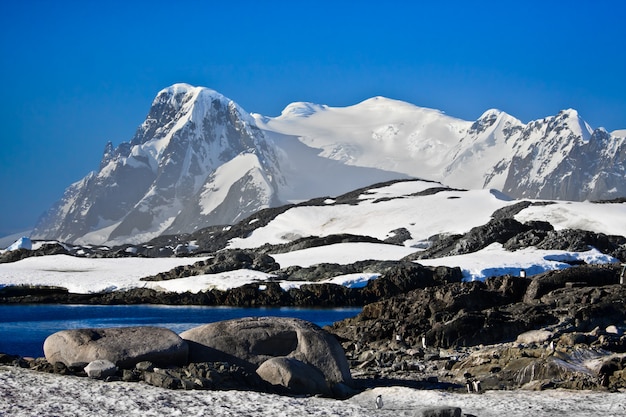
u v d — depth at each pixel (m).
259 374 41.31
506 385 45.31
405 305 76.69
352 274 155.75
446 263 157.88
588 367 45.44
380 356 56.69
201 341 42.75
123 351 40.66
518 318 67.69
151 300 145.12
